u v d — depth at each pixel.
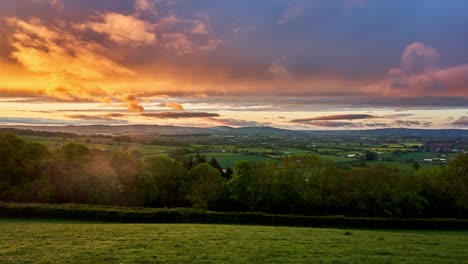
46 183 59.91
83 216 46.22
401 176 65.62
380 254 23.48
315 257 22.14
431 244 27.78
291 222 47.25
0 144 61.75
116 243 24.70
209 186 66.00
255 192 64.62
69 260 20.23
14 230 30.03
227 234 29.59
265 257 21.83
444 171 66.81
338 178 64.31
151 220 46.38
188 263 20.17
